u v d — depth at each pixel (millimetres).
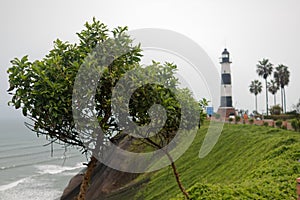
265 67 76188
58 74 5711
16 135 136250
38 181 49031
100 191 24844
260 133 29688
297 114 56875
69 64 5945
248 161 22281
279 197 9500
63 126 5855
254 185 10445
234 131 31547
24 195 41938
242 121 39312
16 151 83875
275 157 18125
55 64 5754
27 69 5719
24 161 67500
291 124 31062
